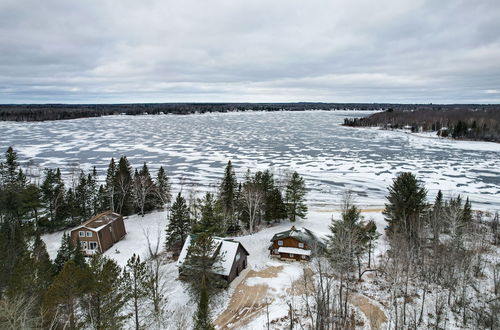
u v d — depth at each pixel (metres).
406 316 32.41
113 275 26.30
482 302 34.91
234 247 40.56
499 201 76.56
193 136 184.88
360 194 81.88
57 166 108.81
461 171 103.75
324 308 30.05
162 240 54.31
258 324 31.42
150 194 71.00
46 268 32.75
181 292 37.28
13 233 37.47
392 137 181.88
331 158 124.06
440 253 41.94
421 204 48.97
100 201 67.56
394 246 38.38
